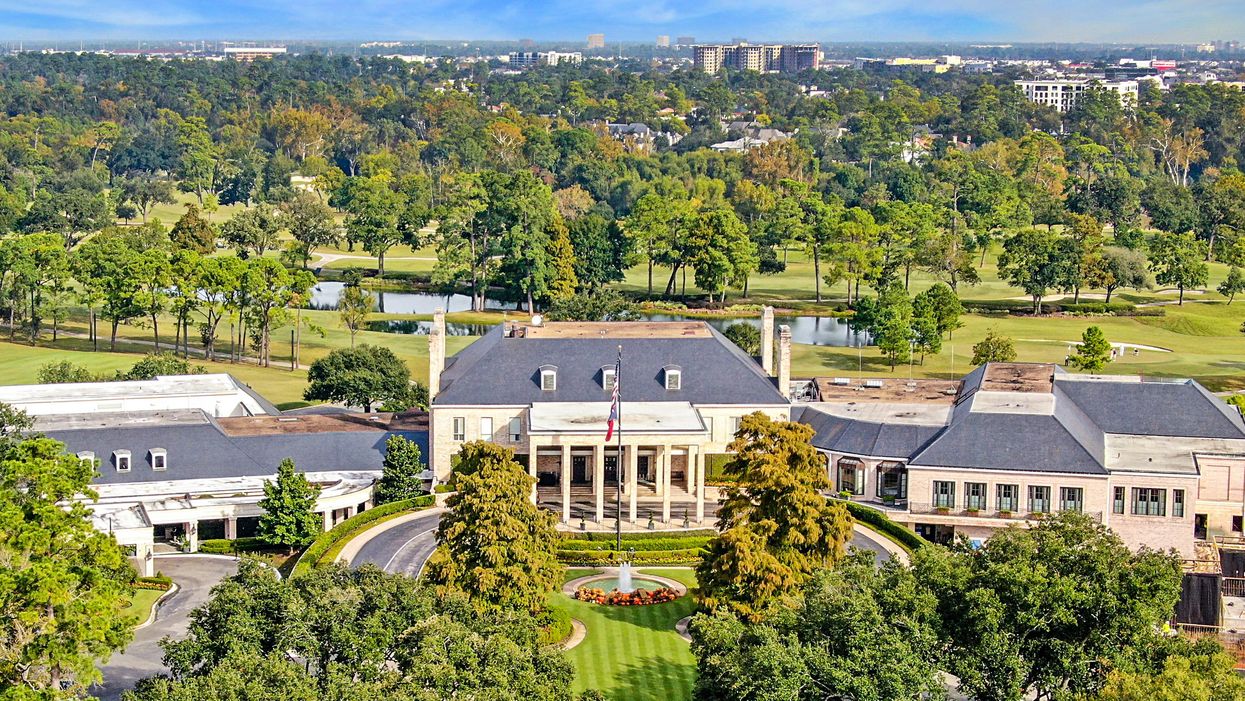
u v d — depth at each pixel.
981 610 134.75
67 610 130.62
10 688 123.56
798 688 124.19
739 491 174.50
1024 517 199.00
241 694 115.12
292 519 186.50
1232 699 120.50
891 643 128.75
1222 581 180.75
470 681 119.44
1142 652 135.75
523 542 157.00
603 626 165.38
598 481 197.75
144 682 120.88
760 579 158.38
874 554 156.00
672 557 187.75
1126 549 144.38
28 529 133.12
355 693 115.94
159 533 192.75
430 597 136.75
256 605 130.38
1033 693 146.38
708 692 129.88
